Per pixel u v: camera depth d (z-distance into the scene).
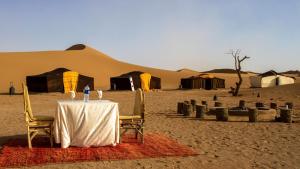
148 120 17.19
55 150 9.48
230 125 15.55
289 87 41.50
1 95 38.03
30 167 8.06
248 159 9.13
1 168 7.96
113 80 52.34
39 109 22.88
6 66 74.75
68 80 44.22
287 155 9.64
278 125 15.72
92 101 10.51
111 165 8.30
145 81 52.59
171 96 37.59
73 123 9.75
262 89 43.47
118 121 10.10
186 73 101.06
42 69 77.00
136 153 9.34
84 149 9.61
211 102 29.56
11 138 11.49
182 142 11.31
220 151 10.03
